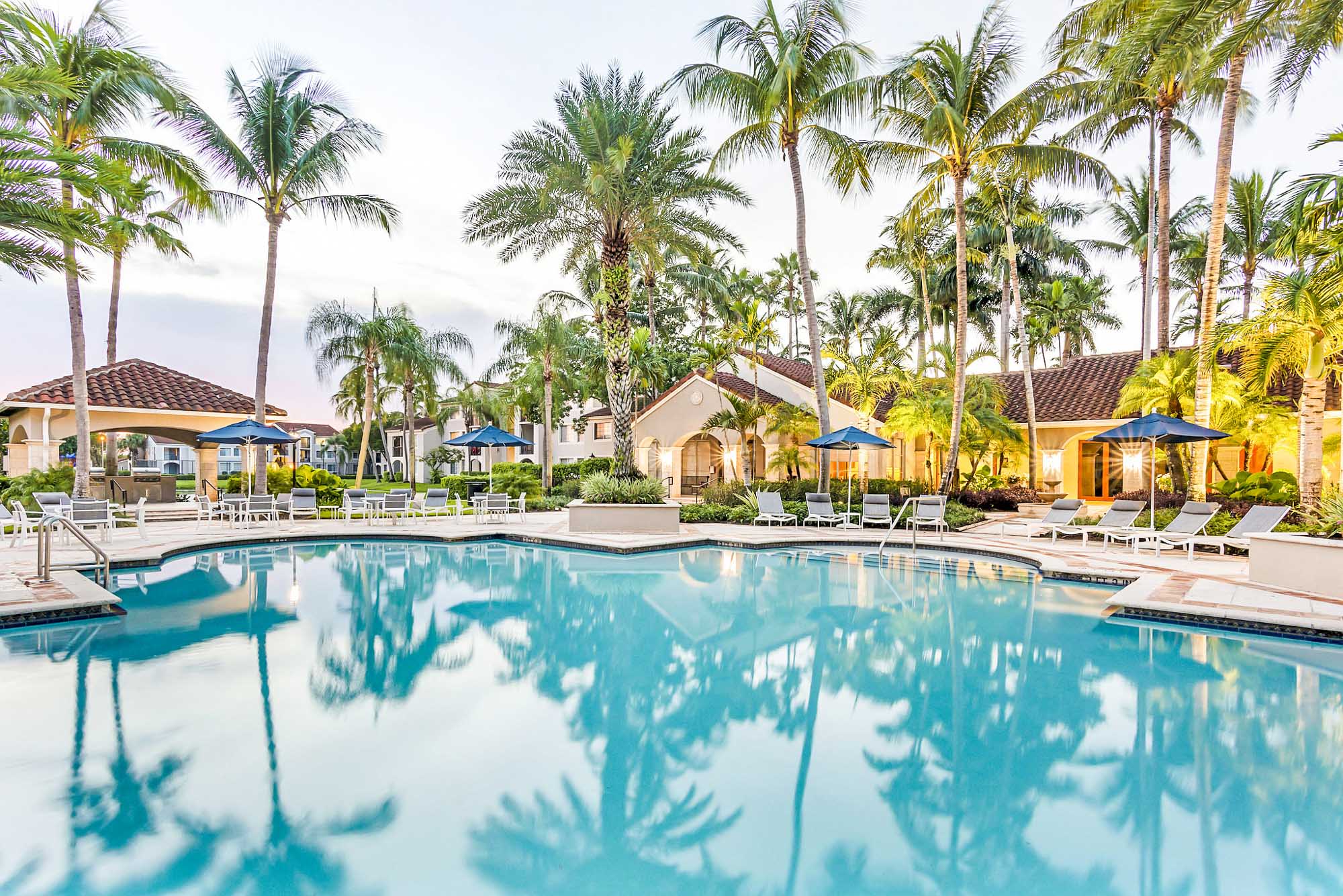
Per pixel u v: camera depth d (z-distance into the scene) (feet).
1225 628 25.45
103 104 51.39
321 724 16.03
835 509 64.59
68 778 13.09
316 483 84.43
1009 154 60.34
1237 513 48.37
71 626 26.00
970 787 13.08
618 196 57.72
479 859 10.57
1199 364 48.16
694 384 88.89
